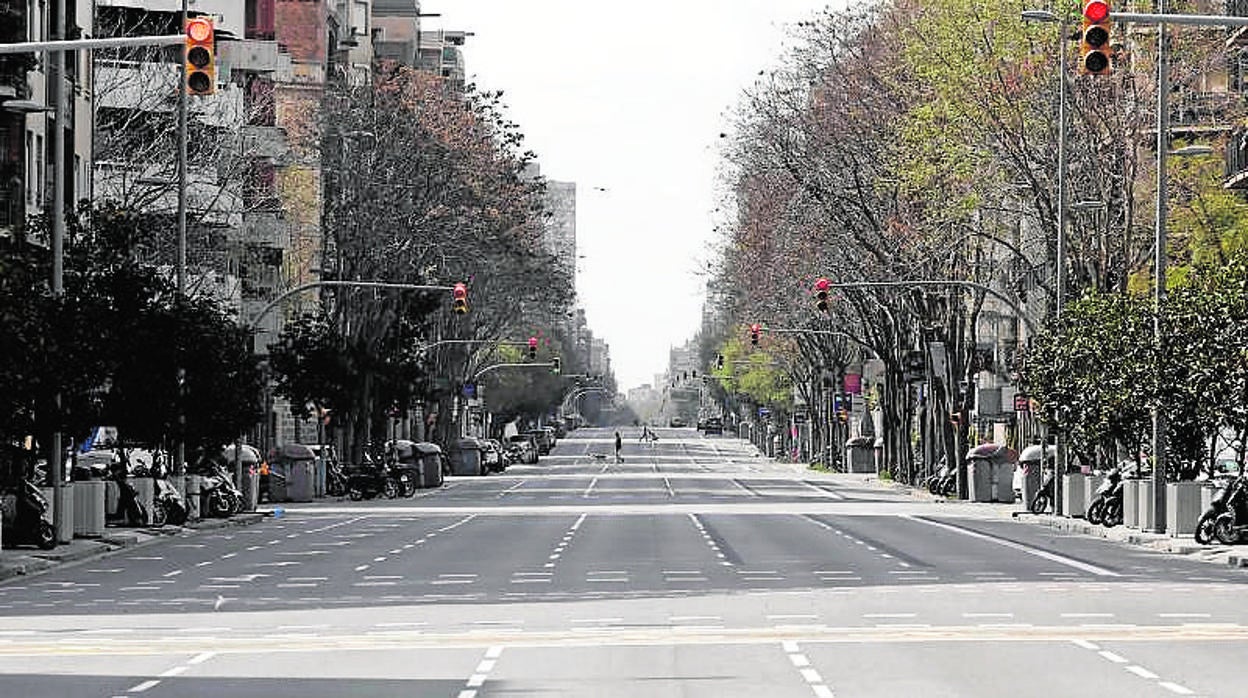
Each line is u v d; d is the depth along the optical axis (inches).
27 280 2082.9
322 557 2298.2
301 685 1018.7
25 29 3171.8
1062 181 3132.4
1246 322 2298.2
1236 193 3440.0
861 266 4534.9
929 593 1642.5
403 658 1145.4
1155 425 2625.5
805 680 1009.5
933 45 3334.2
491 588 1742.1
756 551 2341.3
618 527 3065.9
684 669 1067.9
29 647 1238.9
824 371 7130.9
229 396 3088.1
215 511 3373.5
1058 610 1460.4
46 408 2363.4
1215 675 1027.3
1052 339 2970.0
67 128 3506.4
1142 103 3189.0
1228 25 1573.6
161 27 4685.0
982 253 4252.0
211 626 1382.9
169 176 3799.2
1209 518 2364.7
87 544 2488.9
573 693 962.7
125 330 2817.4
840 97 4205.2
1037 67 3257.9
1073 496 3152.1
